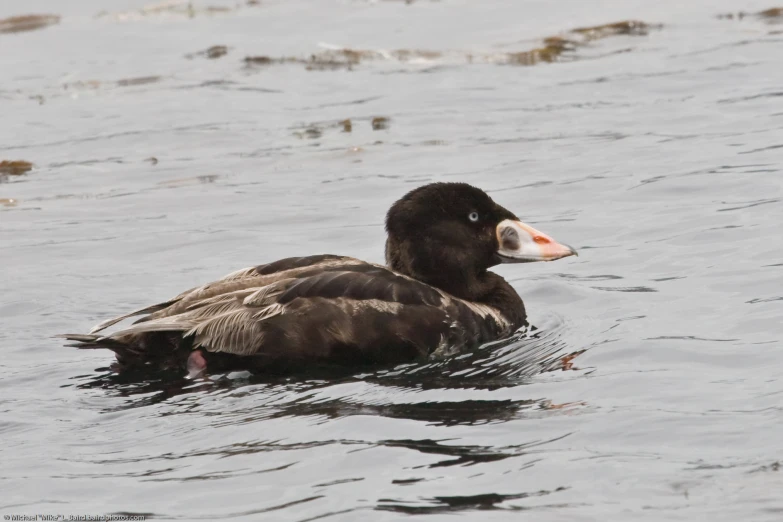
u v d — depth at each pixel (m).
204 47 25.91
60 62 25.25
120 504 8.04
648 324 11.57
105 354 11.48
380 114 20.73
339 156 18.61
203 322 10.70
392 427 9.09
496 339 11.66
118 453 8.91
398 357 10.96
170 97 22.48
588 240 14.70
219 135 20.09
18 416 9.73
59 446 9.09
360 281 11.09
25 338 12.08
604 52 23.77
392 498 7.82
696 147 17.80
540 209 15.86
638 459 8.22
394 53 24.50
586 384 9.94
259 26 27.42
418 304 11.18
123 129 20.72
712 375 9.91
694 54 22.91
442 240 12.02
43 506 8.05
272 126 20.44
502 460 8.34
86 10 29.50
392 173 17.66
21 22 28.59
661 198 15.85
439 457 8.45
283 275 11.27
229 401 9.95
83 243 15.42
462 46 24.95
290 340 10.71
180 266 14.48
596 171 17.16
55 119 21.45
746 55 22.53
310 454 8.63
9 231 16.02
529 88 21.72
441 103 21.14
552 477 8.01
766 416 8.80
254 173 18.12
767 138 17.89
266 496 8.00
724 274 12.84
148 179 18.14
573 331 11.67
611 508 7.53
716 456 8.18
